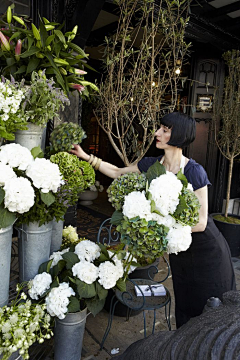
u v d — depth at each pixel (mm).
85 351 2084
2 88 1181
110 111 2611
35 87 1299
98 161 1769
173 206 1133
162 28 2738
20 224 1457
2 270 1304
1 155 1240
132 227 1105
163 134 1647
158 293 1967
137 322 2441
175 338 729
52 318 1621
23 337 1220
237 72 4094
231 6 3527
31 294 1496
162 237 1113
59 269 1664
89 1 2508
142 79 2752
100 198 6371
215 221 4078
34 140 1437
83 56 1752
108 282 1572
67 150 1613
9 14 1709
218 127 4535
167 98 5094
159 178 1155
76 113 2879
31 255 1497
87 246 1708
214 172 4707
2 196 1193
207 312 795
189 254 1759
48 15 2723
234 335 621
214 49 4414
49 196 1315
